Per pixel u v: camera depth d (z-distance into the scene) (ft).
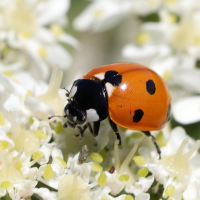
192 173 0.20
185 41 0.25
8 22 0.25
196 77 0.24
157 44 0.25
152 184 0.20
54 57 0.26
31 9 0.25
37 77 0.27
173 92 0.25
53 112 0.20
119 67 0.20
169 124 0.23
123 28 0.33
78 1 0.28
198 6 0.25
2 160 0.19
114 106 0.20
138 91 0.20
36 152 0.19
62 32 0.26
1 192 0.19
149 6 0.25
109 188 0.19
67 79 0.28
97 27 0.27
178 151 0.20
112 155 0.20
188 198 0.19
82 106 0.20
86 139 0.20
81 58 0.32
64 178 0.19
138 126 0.20
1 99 0.22
